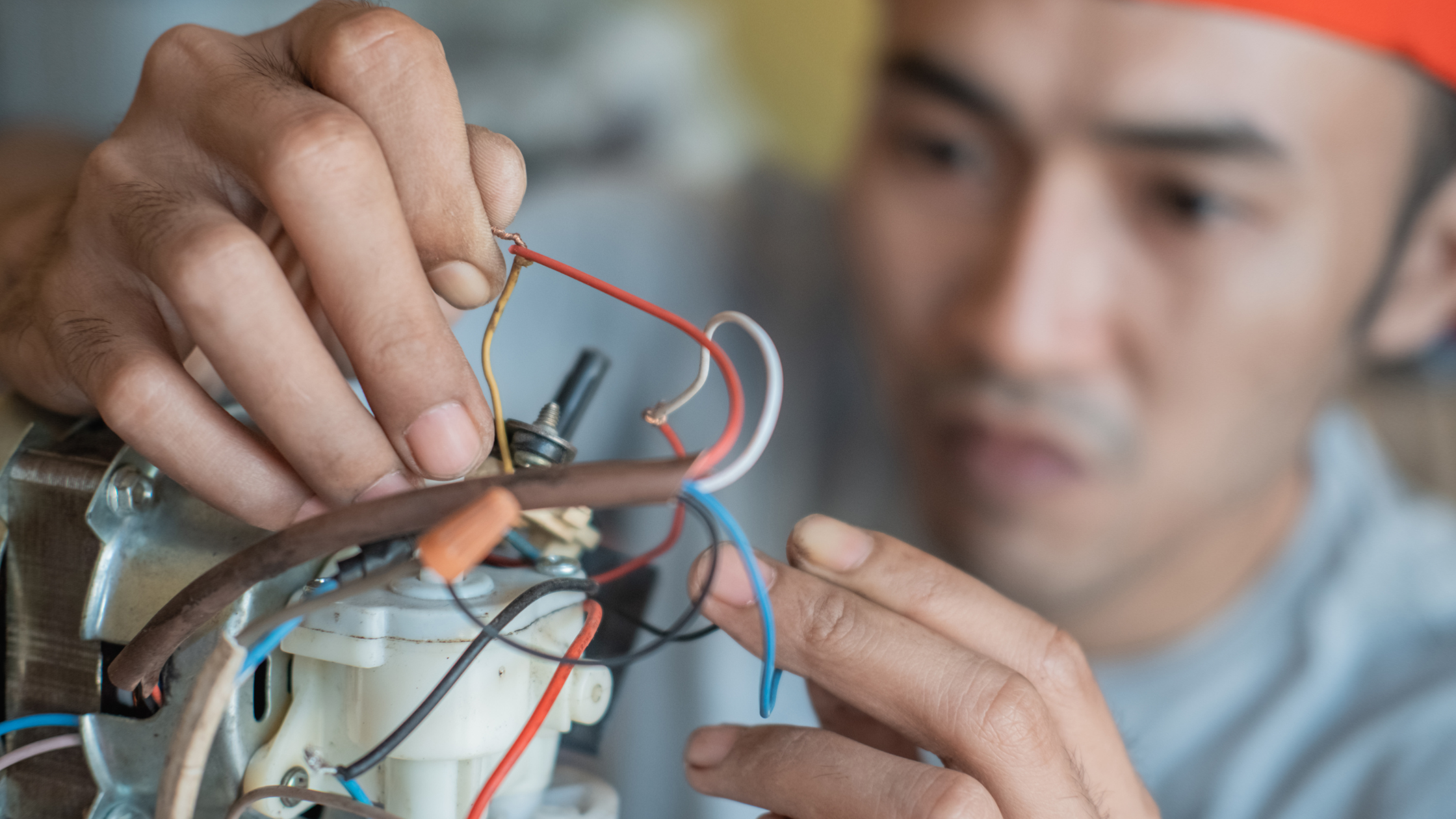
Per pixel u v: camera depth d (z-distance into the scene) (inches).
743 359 52.2
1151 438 41.1
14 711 15.5
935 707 15.6
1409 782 41.9
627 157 60.7
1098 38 35.8
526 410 46.5
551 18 62.3
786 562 18.0
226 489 14.5
